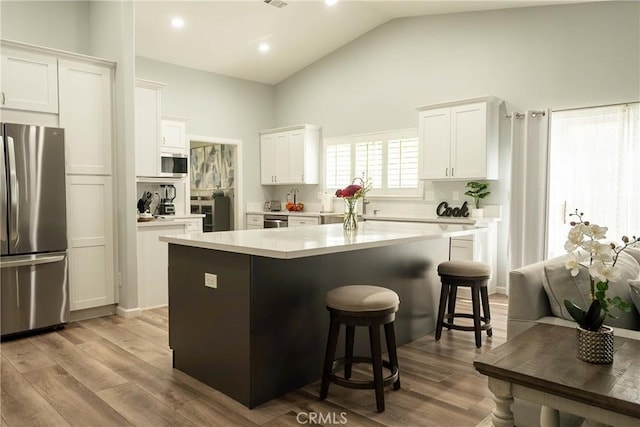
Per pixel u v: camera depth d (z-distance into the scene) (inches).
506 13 191.8
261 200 286.2
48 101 141.9
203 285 98.2
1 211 129.0
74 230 147.6
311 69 268.1
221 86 263.1
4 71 133.8
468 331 126.7
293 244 89.7
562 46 176.7
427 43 217.2
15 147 130.9
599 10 167.5
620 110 163.2
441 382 99.2
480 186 195.0
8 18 152.6
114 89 156.4
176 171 210.5
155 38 214.1
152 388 96.1
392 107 231.5
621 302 55.2
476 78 201.0
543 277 82.9
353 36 242.8
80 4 169.2
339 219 235.6
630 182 161.3
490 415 84.3
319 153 265.6
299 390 95.6
